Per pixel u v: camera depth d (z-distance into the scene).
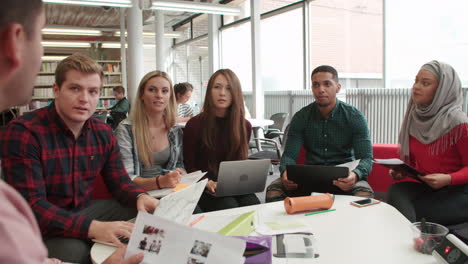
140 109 2.12
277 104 7.00
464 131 1.87
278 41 7.21
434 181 1.81
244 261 0.87
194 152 2.32
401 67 4.91
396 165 1.84
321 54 6.34
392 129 4.81
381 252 1.12
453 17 4.22
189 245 0.84
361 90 5.04
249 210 1.57
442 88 1.97
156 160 2.18
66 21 10.43
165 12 9.80
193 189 1.33
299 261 1.06
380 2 5.18
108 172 1.72
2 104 0.42
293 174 1.98
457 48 4.22
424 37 4.56
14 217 0.36
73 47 11.40
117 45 10.94
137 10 7.83
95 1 5.63
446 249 1.01
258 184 2.07
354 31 5.66
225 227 1.25
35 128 1.46
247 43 8.03
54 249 1.27
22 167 1.40
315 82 2.40
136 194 1.61
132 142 2.10
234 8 6.48
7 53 0.39
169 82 2.14
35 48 0.42
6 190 0.38
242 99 2.32
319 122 2.50
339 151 2.49
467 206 1.84
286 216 1.48
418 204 1.91
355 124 2.40
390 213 1.49
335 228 1.33
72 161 1.56
